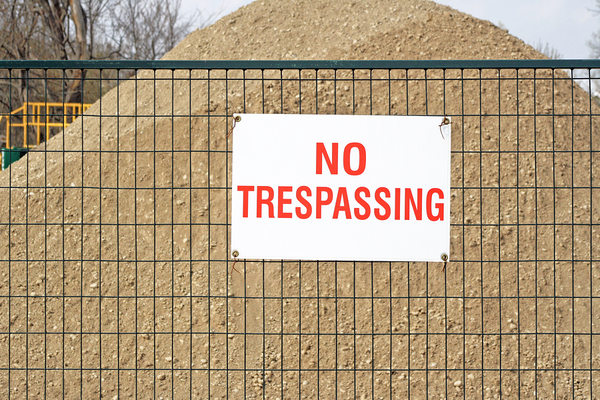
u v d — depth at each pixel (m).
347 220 2.70
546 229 4.49
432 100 5.23
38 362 3.76
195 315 3.99
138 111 5.65
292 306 4.04
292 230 2.70
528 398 3.55
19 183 4.95
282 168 2.70
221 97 5.41
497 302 4.07
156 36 23.08
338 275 4.19
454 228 4.48
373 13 6.82
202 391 3.54
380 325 3.92
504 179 4.77
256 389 3.57
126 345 3.82
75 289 4.19
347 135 2.70
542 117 5.20
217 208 4.68
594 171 5.00
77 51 18.95
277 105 5.28
